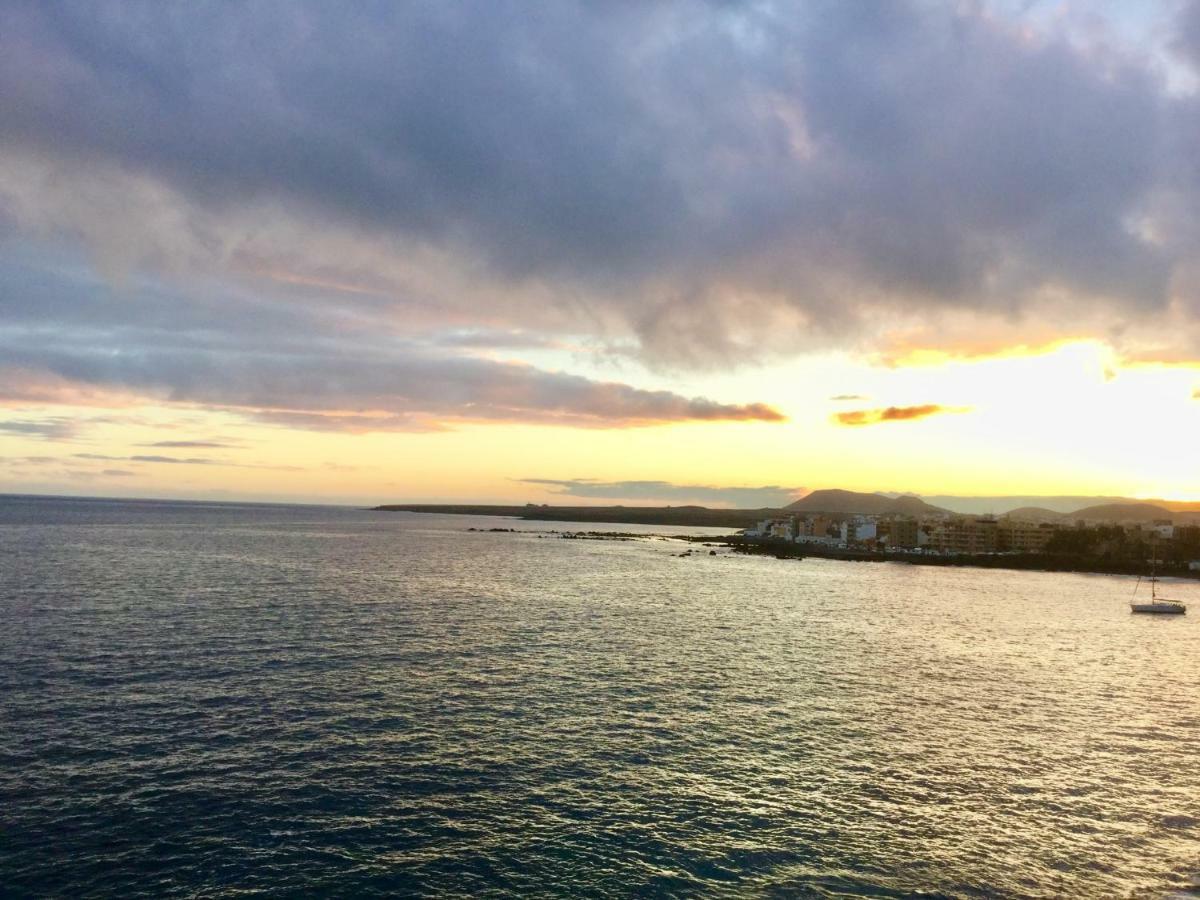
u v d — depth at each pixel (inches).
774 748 1728.6
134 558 5654.5
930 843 1304.1
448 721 1835.6
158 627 2856.8
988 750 1776.6
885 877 1190.3
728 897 1121.4
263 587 4205.2
